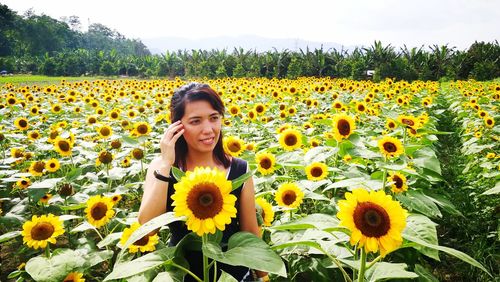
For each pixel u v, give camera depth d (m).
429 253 2.07
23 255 4.18
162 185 2.22
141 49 149.50
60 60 58.44
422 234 2.13
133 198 5.34
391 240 1.69
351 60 37.31
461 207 5.19
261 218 2.76
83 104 12.84
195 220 1.68
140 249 2.79
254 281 2.59
